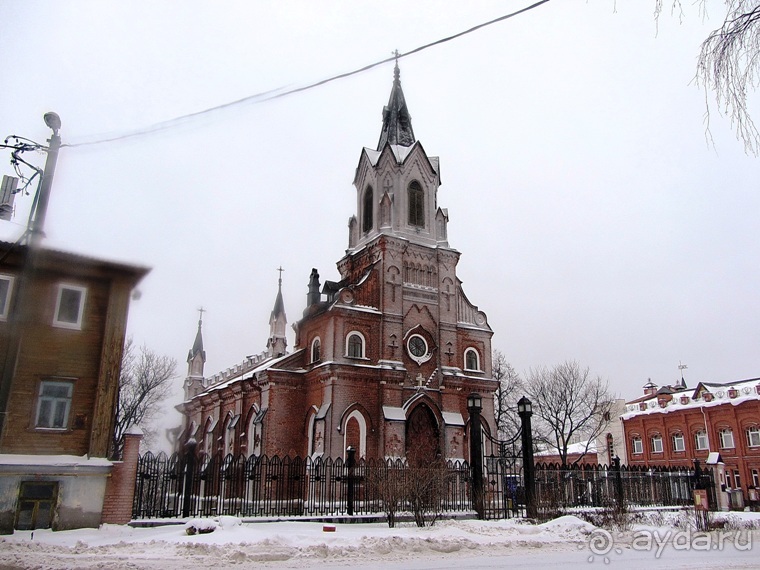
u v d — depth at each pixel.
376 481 25.59
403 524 23.14
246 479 27.31
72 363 22.27
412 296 42.75
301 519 23.80
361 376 38.84
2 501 19.47
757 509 42.44
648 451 62.47
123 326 23.22
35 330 21.81
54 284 22.50
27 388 21.33
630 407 65.94
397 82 51.62
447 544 17.61
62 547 15.54
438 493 24.72
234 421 45.69
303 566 14.20
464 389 42.56
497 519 25.28
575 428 55.47
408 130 50.09
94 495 20.94
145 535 18.25
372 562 15.06
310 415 39.84
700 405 56.97
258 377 41.75
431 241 45.22
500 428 62.75
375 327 40.69
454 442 39.91
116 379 22.61
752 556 16.91
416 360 41.41
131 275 23.64
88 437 21.80
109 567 13.35
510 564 14.81
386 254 42.34
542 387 57.84
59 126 17.56
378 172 46.38
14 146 17.14
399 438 38.00
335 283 45.47
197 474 24.47
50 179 17.11
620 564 14.93
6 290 21.73
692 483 35.06
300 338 44.03
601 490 30.81
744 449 52.50
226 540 15.97
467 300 45.84
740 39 6.88
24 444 20.89
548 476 29.17
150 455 22.86
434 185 47.00
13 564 13.47
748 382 57.22
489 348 45.12
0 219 22.80
